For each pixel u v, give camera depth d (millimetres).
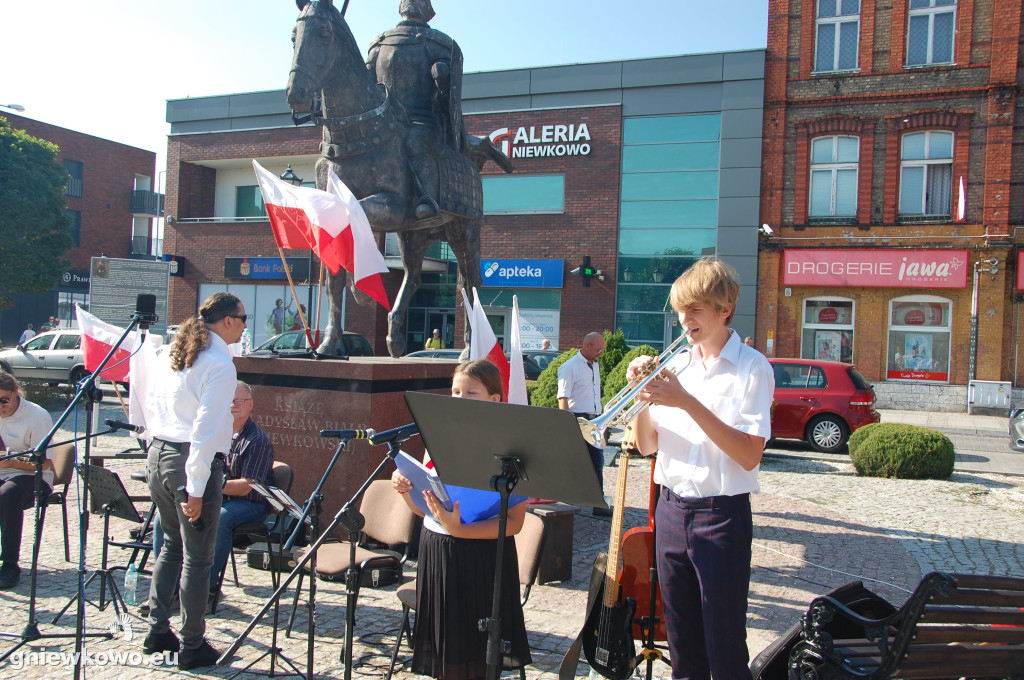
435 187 7453
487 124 23984
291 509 3707
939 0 20422
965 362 20219
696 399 2660
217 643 4234
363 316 25266
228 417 3814
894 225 20578
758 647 4434
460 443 2740
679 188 22453
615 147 22859
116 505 4578
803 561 6270
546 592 5324
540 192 23703
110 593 5008
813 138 21359
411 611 4781
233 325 4156
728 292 2836
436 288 25859
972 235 20094
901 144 20781
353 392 6039
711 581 2760
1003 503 8828
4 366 6480
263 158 27422
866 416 12859
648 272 22750
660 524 2971
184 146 28000
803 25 21312
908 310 20766
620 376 10969
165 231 28109
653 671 4055
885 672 2736
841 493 9273
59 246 23406
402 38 7691
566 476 2635
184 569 3889
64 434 11688
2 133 22297
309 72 6312
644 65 22578
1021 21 19828
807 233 21234
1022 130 19828
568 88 23219
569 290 23375
